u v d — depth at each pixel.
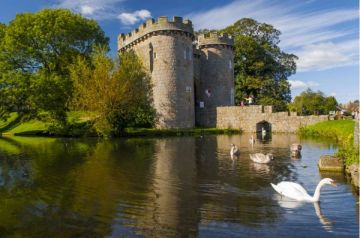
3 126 53.28
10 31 47.09
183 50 49.56
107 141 35.03
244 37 62.84
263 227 10.10
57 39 48.81
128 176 17.09
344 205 11.91
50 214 11.48
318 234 9.57
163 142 33.50
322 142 31.94
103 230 10.08
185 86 49.75
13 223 10.73
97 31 55.25
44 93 43.81
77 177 17.00
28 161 22.19
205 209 11.75
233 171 18.05
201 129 46.59
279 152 25.36
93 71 39.91
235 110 50.69
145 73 48.44
